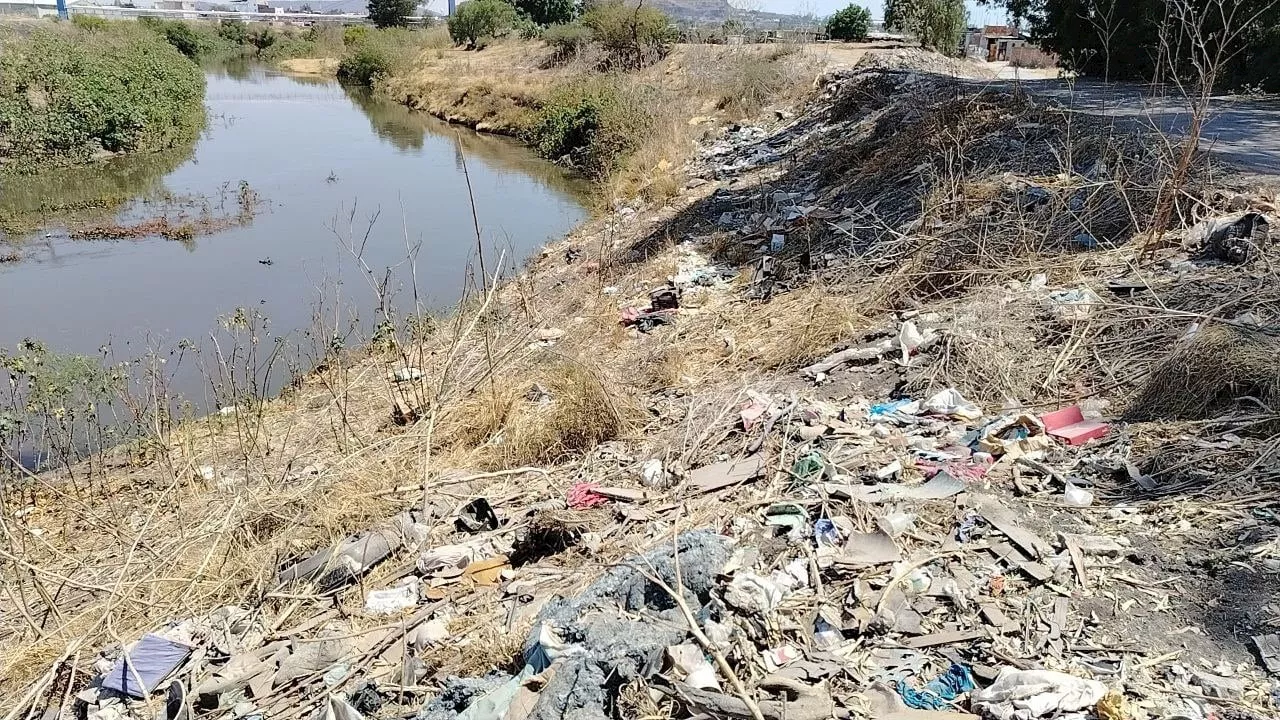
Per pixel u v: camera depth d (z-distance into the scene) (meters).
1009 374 5.11
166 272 11.70
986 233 6.93
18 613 4.82
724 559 3.53
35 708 3.87
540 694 2.89
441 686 3.28
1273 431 3.97
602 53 26.83
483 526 4.82
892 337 6.04
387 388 7.63
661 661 2.95
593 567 3.99
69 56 21.09
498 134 24.62
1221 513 3.55
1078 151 8.08
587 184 17.23
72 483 6.43
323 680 3.61
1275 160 7.62
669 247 10.43
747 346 6.81
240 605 4.43
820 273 7.78
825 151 12.67
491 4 37.75
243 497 5.58
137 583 4.62
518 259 12.26
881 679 2.90
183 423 7.23
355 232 13.77
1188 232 6.18
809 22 28.30
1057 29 16.08
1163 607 3.11
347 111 30.41
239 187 17.03
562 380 6.11
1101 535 3.54
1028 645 3.00
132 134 20.66
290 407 7.61
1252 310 4.95
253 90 36.97
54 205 15.26
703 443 5.17
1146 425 4.34
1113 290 5.77
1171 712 2.63
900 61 18.12
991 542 3.56
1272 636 2.88
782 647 3.11
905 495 3.96
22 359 6.85
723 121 17.56
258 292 10.91
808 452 4.59
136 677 3.73
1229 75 13.28
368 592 4.33
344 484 5.49
